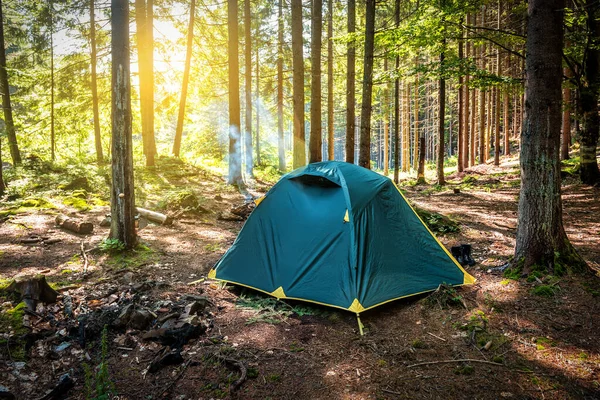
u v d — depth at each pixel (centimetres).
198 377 351
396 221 563
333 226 534
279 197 598
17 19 1731
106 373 324
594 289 477
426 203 1284
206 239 822
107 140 2091
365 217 534
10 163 1541
